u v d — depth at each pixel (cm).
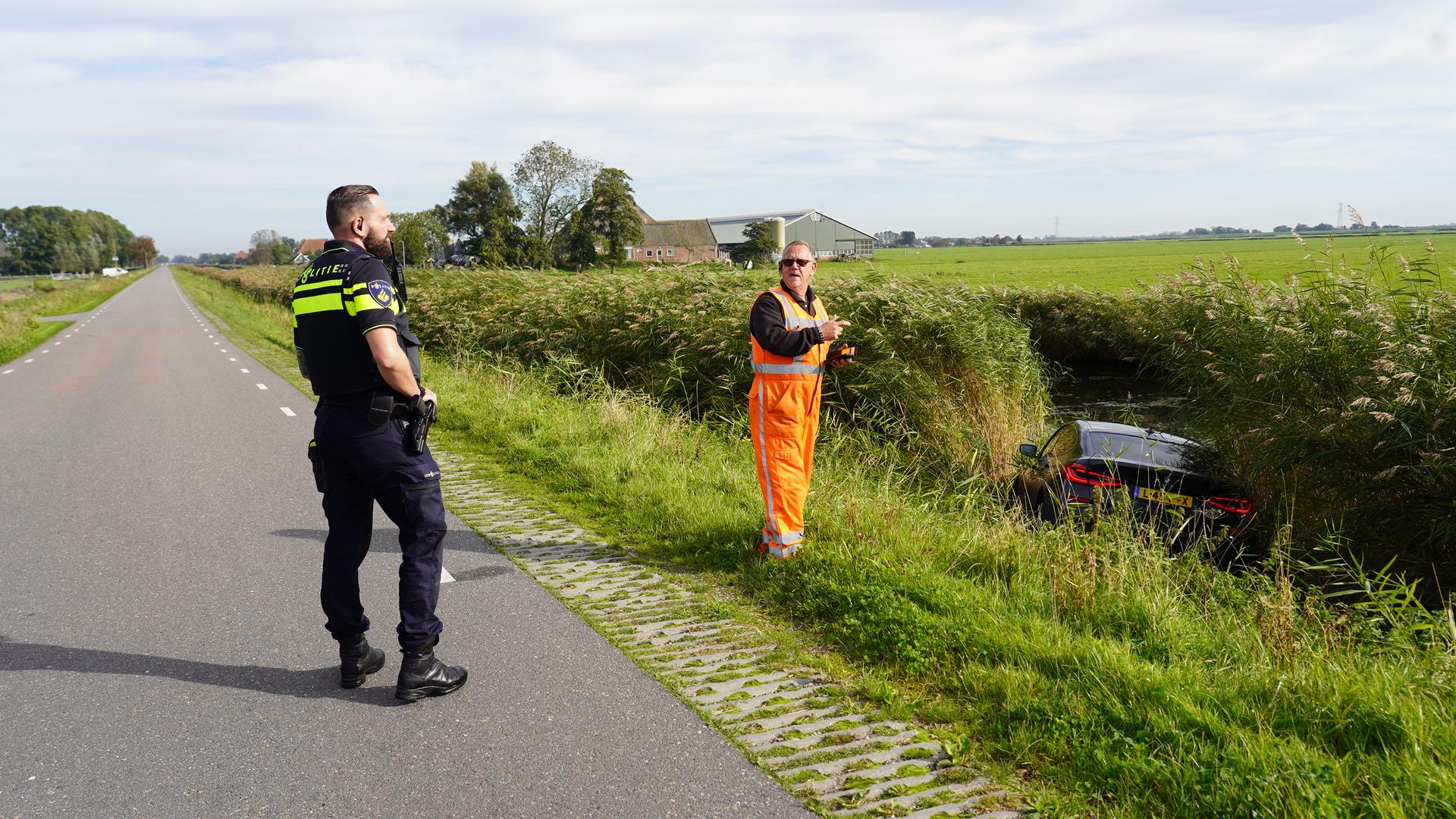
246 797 276
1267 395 745
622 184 8375
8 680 362
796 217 12925
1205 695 316
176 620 432
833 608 423
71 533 594
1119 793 268
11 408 1245
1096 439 704
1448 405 590
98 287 7156
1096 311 2047
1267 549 628
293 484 746
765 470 488
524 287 1697
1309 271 827
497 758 299
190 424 1084
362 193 346
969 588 435
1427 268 695
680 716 328
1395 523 636
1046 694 326
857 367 1020
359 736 315
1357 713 294
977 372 1042
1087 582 428
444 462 813
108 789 281
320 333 329
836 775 285
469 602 452
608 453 787
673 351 1162
